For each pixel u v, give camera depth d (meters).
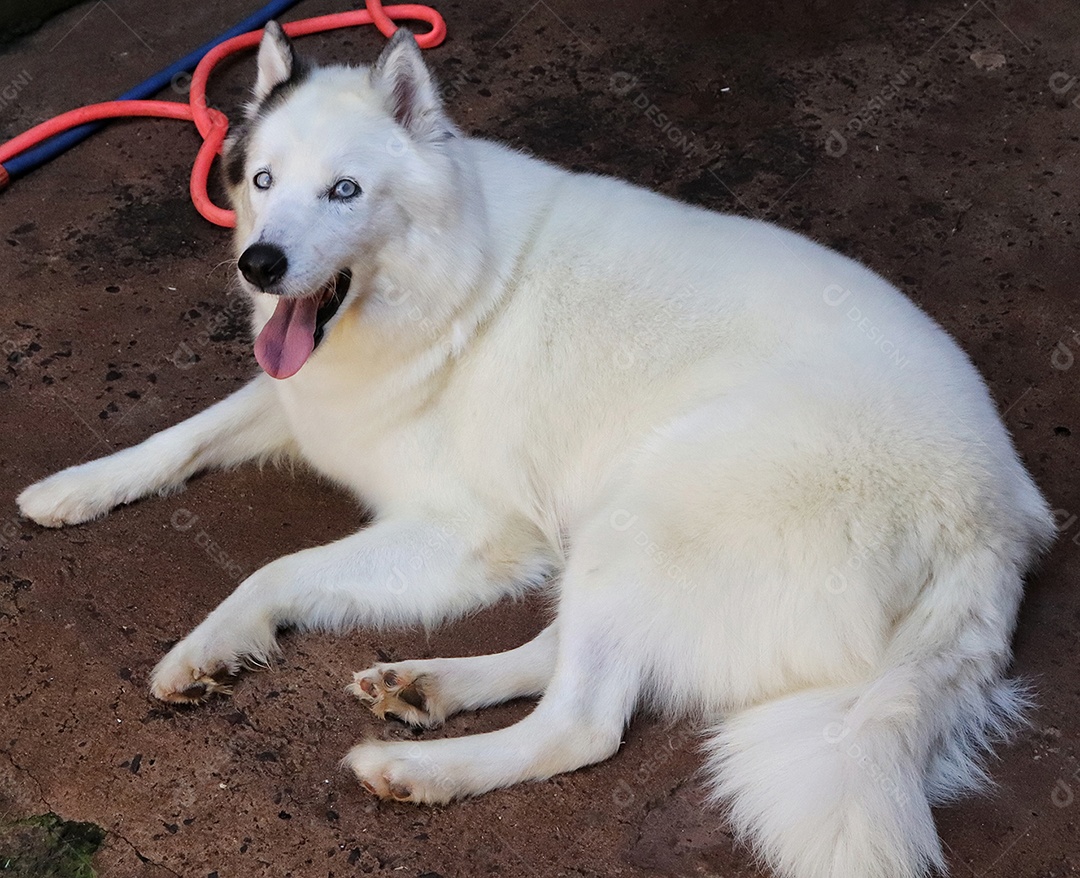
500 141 2.19
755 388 1.57
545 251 1.65
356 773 1.49
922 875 1.42
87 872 1.46
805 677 1.50
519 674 1.58
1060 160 2.15
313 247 1.52
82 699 1.57
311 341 1.56
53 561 1.68
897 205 2.09
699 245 1.65
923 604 1.50
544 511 1.67
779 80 2.29
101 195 2.11
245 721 1.56
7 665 1.59
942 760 1.49
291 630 1.63
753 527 1.50
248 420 1.76
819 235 2.05
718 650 1.51
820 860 1.40
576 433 1.64
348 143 1.54
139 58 2.34
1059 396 1.84
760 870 1.46
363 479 1.70
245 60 2.32
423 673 1.55
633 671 1.53
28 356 1.89
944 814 1.49
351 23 2.37
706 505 1.52
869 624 1.48
